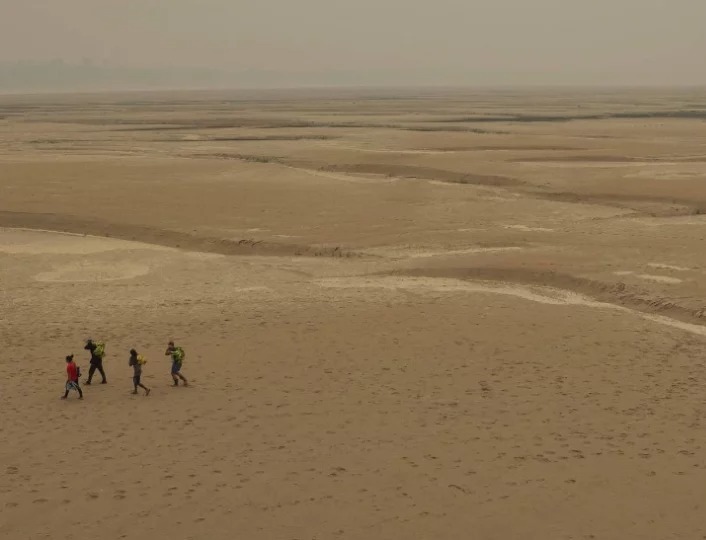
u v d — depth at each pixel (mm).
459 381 18859
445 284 28953
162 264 32500
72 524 12344
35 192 46594
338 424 16328
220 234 37250
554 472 14078
